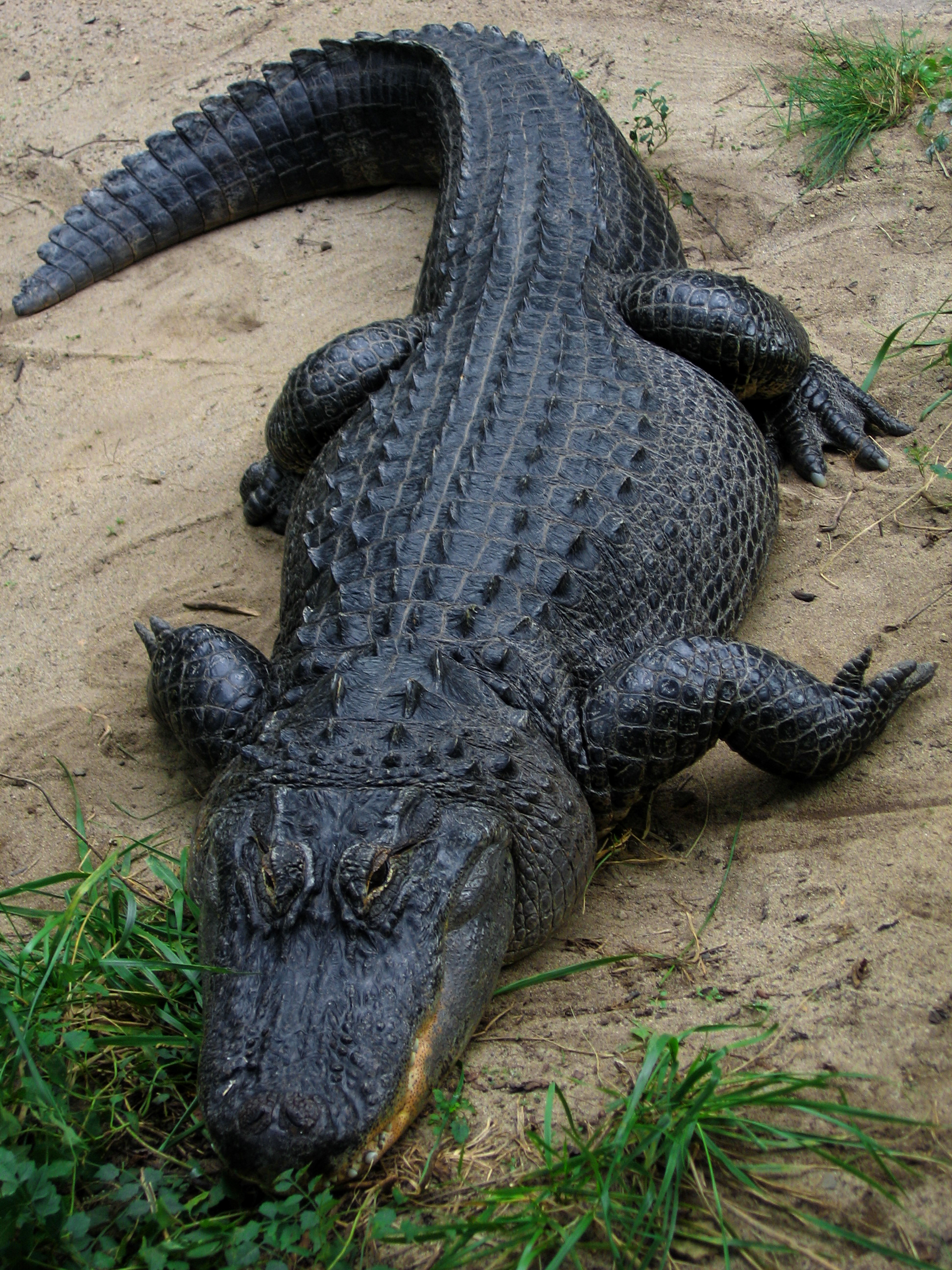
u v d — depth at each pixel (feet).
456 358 9.56
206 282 12.55
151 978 8.16
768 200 11.75
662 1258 7.61
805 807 8.78
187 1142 7.98
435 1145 7.88
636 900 8.59
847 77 12.26
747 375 9.90
